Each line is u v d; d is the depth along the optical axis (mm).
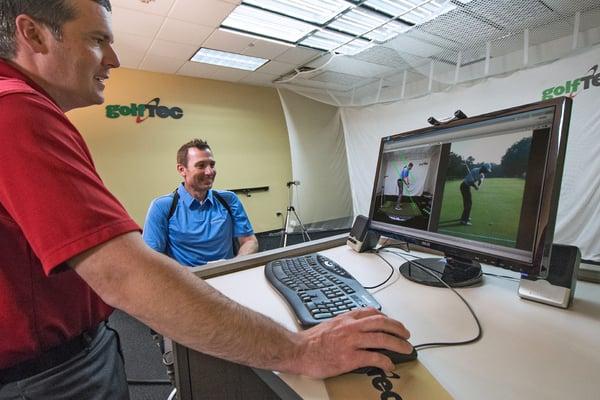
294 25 3172
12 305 516
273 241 5293
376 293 645
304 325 505
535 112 548
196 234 1823
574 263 551
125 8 2688
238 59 4113
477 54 3592
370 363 388
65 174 365
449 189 703
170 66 4133
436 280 672
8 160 353
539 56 3355
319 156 5531
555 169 504
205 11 2785
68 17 488
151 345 2113
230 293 671
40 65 500
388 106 4816
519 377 379
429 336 479
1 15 465
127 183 4195
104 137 4027
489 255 595
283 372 403
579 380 368
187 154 1854
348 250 975
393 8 2852
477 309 557
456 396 355
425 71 4043
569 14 2812
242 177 5207
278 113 5578
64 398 595
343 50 3703
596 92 2861
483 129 641
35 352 560
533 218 529
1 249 492
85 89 562
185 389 613
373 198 956
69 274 593
